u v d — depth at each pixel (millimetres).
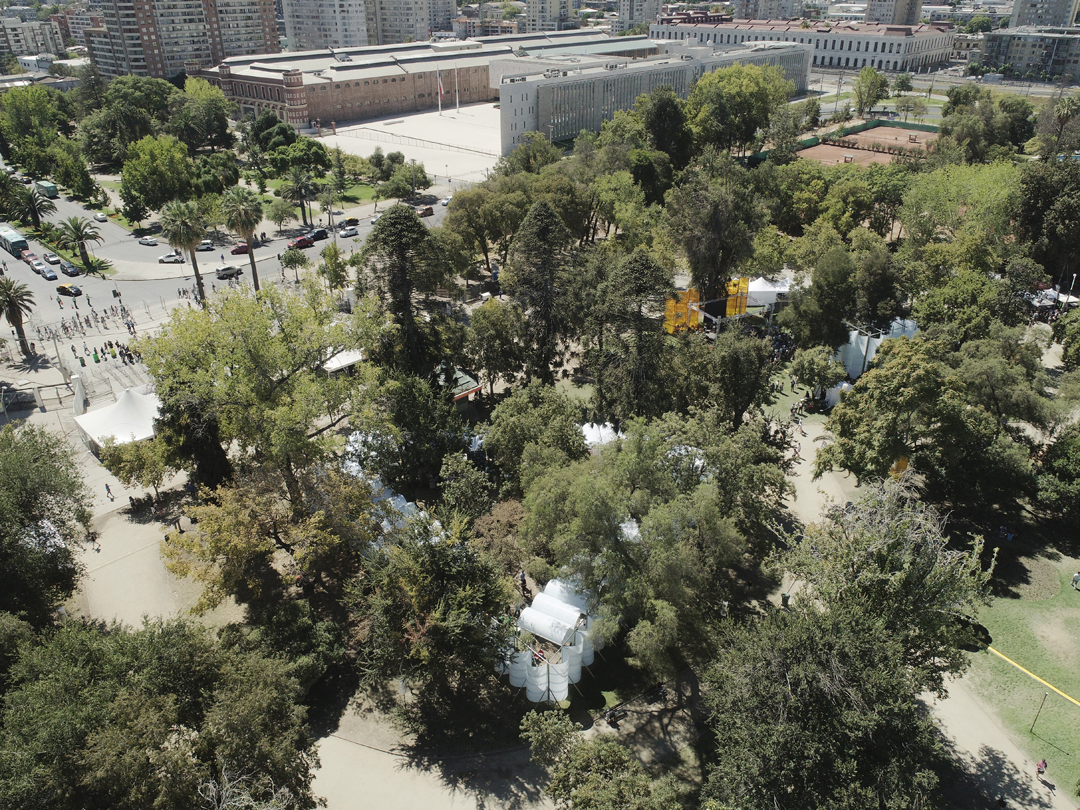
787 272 113688
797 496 65125
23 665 35438
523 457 53875
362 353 75500
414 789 39969
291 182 157000
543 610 48281
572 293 76875
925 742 33469
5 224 141250
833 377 75562
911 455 57375
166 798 30766
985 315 76812
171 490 65875
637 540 44938
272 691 35188
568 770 33938
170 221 99750
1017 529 59781
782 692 33156
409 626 42000
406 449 62438
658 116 154750
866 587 38719
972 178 107125
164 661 35562
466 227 105188
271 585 54406
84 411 77875
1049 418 61812
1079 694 45406
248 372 57594
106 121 189750
